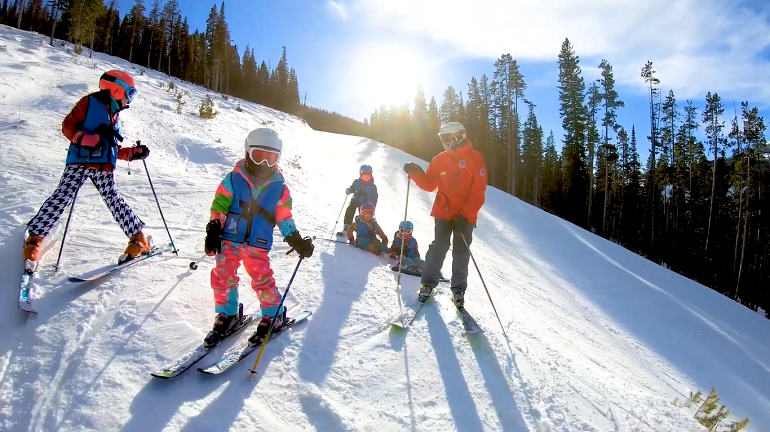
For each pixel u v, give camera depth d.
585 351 5.57
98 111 3.57
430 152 51.72
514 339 4.04
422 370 3.16
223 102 23.47
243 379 2.61
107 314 2.94
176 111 13.41
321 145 24.48
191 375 2.53
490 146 44.91
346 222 7.23
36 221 3.29
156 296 3.29
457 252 4.38
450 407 2.82
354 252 5.88
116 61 32.44
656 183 41.34
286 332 3.20
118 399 2.25
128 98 3.74
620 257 17.17
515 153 42.78
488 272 9.35
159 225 4.95
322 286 4.24
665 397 4.88
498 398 3.01
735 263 34.25
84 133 3.44
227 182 2.95
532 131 44.09
